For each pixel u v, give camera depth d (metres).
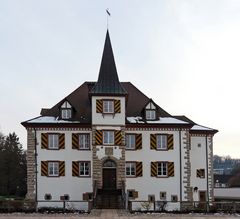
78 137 59.09
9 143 101.19
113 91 58.16
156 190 58.94
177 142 60.03
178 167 59.59
